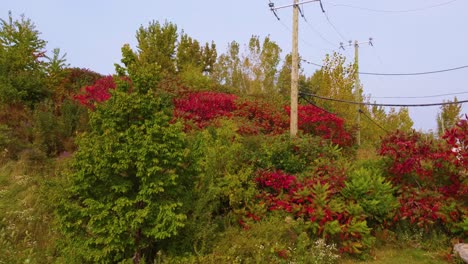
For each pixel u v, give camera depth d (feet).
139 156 16.58
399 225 26.63
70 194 17.10
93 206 16.55
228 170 26.02
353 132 49.60
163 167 17.56
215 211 23.80
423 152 27.35
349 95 64.13
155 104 18.01
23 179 26.55
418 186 28.09
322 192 24.79
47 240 20.95
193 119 39.40
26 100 40.27
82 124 35.94
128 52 18.30
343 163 30.19
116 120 17.25
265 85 85.20
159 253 17.19
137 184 17.78
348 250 22.98
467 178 26.48
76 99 40.91
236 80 87.56
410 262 22.66
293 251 20.99
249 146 32.12
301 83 79.71
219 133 31.83
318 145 33.73
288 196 25.61
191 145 19.44
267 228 21.70
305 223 23.81
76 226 16.94
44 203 21.61
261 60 86.38
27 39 46.37
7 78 39.73
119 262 16.75
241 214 23.81
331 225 22.77
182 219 16.98
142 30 82.48
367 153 50.67
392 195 26.76
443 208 24.90
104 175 16.61
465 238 24.61
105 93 40.68
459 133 26.14
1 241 19.85
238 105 46.50
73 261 17.28
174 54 85.15
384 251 24.38
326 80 65.72
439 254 23.30
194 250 18.48
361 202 25.04
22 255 19.17
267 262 19.16
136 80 17.92
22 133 33.71
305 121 44.88
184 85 52.85
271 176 27.12
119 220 16.61
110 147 16.39
